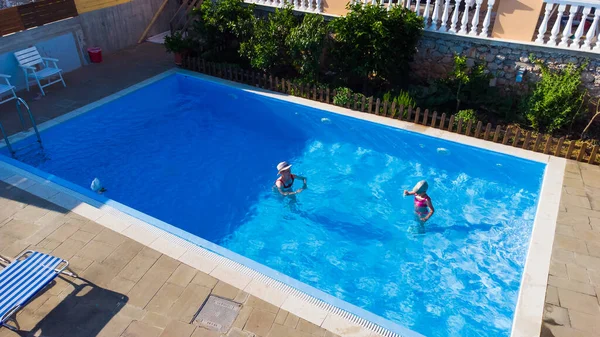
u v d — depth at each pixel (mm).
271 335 6355
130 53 17359
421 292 7992
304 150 12219
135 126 13133
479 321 7379
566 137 11570
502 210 9875
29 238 8070
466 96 12664
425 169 11281
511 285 8047
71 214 8727
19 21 13672
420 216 9492
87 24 15969
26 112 12719
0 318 6000
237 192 10688
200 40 16500
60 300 6875
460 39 12703
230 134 13000
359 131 12734
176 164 11617
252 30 14695
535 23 11625
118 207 8992
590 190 9656
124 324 6504
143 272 7402
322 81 14625
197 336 6328
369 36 12469
